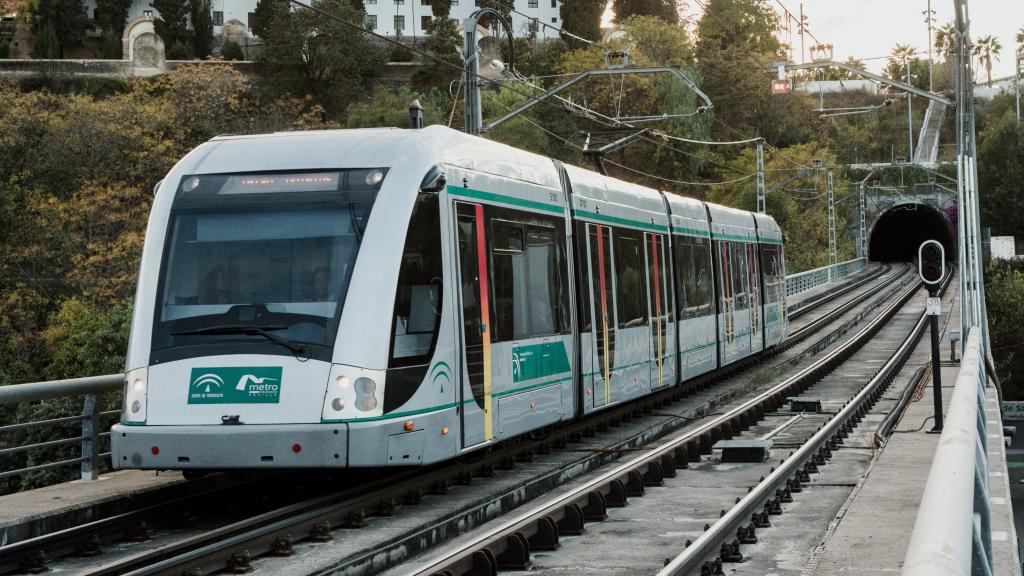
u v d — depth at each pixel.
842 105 146.50
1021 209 124.12
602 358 16.00
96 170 52.88
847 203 105.12
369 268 10.34
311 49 99.88
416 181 10.91
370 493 10.87
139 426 10.23
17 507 9.56
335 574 7.85
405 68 108.81
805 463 13.74
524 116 71.06
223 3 124.31
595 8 115.94
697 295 21.95
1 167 52.22
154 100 62.75
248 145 11.29
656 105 82.88
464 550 8.17
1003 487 10.45
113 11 122.50
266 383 10.03
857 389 24.41
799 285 64.56
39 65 101.12
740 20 138.88
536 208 13.88
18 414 24.73
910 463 13.02
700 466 14.16
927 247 15.73
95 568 7.88
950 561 2.63
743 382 25.16
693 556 8.41
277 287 10.37
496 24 118.69
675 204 20.98
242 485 11.87
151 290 10.62
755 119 111.94
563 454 14.87
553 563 8.85
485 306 12.12
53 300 47.03
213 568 8.17
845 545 8.70
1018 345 75.69
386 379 10.14
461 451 11.38
